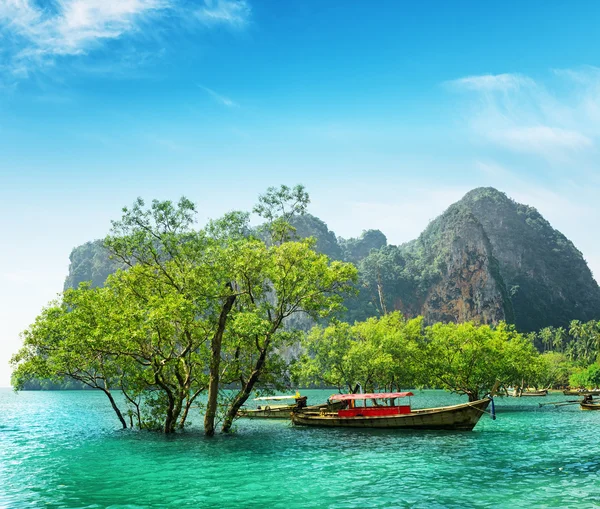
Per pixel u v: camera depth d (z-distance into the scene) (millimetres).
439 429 41094
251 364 42844
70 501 19141
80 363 36625
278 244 43500
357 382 66188
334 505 18203
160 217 37500
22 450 33500
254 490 20656
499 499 18781
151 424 41688
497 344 67812
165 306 32375
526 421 51438
